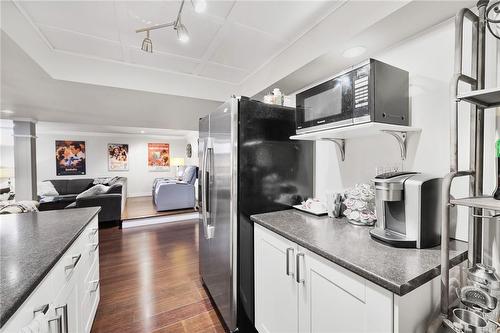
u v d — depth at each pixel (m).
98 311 1.88
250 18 1.67
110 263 2.80
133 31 1.85
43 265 0.87
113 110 3.46
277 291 1.36
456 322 0.79
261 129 1.69
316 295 1.07
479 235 1.01
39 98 2.80
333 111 1.35
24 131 4.07
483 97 0.86
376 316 0.80
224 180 1.69
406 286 0.73
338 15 1.51
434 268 0.84
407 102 1.33
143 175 8.23
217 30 1.83
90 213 1.75
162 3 1.53
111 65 2.37
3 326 0.61
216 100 2.92
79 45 2.06
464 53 1.14
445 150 1.21
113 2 1.51
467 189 1.12
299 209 1.78
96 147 7.51
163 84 2.62
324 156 1.91
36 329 0.74
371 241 1.11
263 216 1.61
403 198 1.07
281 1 1.50
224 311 1.69
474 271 0.89
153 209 5.61
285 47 2.06
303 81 2.15
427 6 1.12
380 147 1.51
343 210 1.58
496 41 1.02
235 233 1.59
